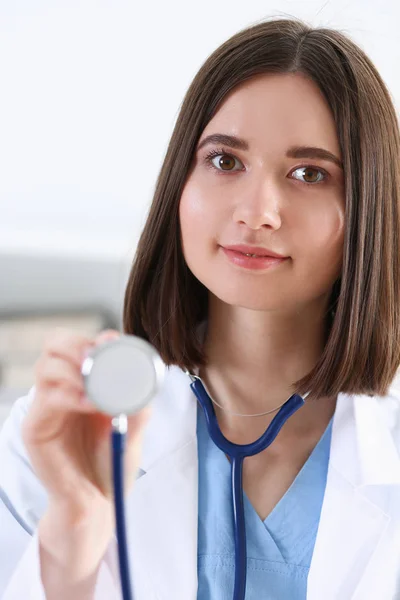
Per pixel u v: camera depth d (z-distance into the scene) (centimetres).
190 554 87
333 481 90
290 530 89
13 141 209
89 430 66
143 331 98
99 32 207
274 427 84
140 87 211
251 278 80
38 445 63
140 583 87
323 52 81
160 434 94
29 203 212
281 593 86
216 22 210
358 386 93
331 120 80
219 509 90
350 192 82
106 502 67
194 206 82
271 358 92
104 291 209
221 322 93
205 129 83
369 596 86
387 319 91
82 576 68
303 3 209
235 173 81
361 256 85
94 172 212
